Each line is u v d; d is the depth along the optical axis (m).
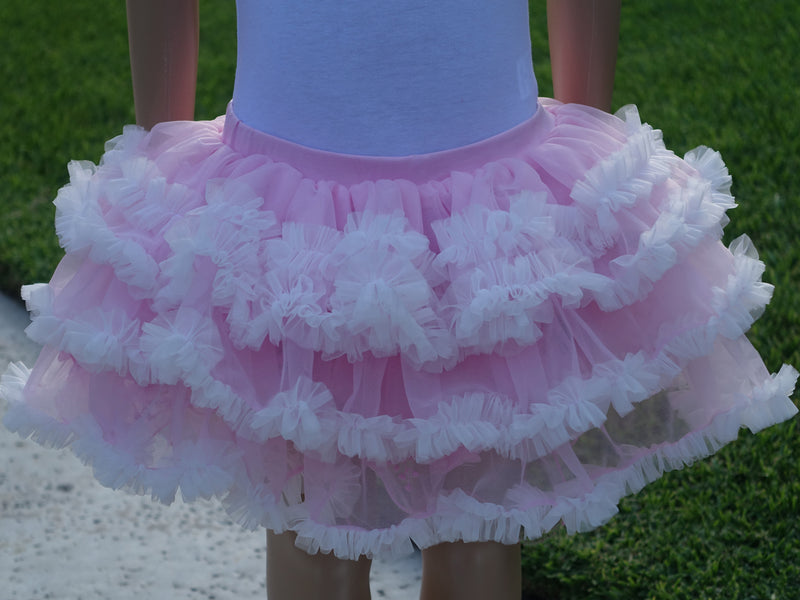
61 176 4.25
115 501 2.61
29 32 6.11
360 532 1.45
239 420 1.42
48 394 1.55
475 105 1.52
